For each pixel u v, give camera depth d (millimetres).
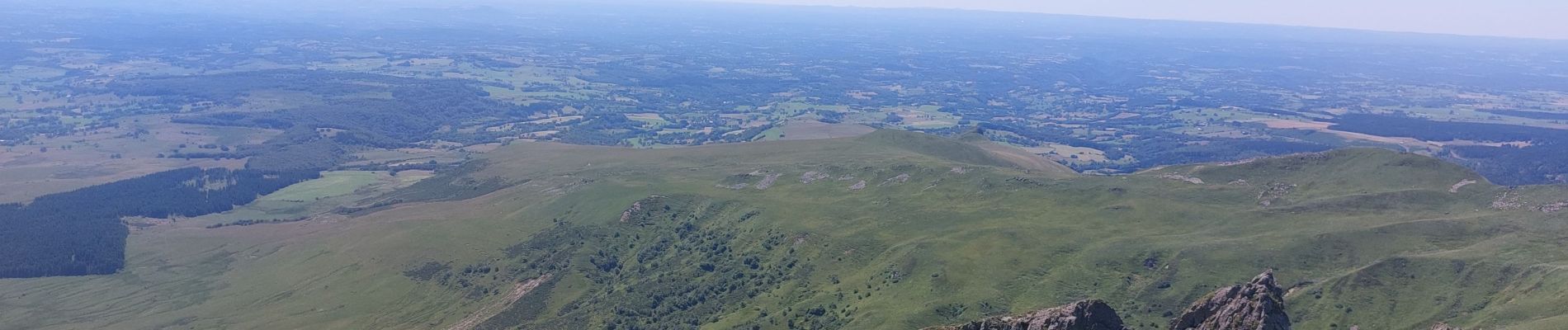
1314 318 165750
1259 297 112250
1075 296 182125
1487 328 148500
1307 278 182000
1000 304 180125
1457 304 160875
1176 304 176500
